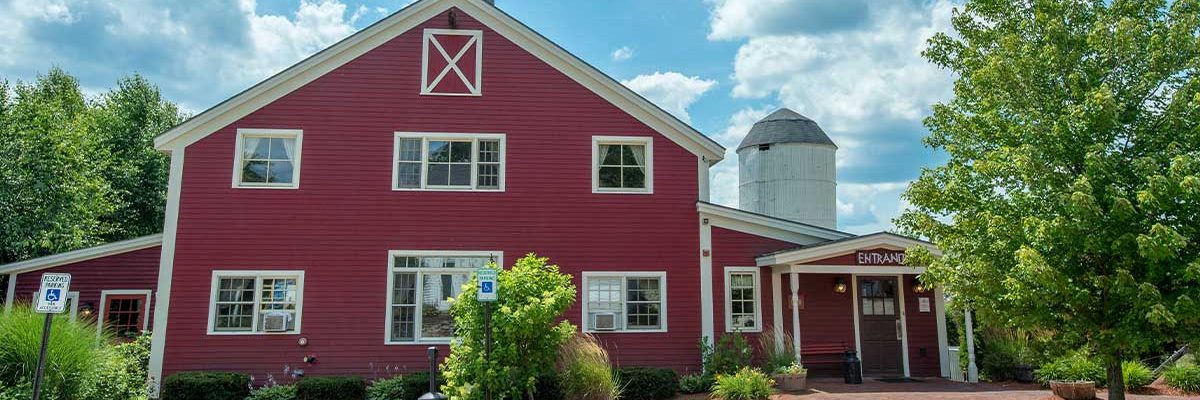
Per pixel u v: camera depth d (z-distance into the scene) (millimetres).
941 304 16938
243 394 14438
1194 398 12867
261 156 15812
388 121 16094
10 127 20203
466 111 16297
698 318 16062
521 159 16234
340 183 15750
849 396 13508
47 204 20500
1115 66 9320
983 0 11344
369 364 15227
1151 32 9500
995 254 9797
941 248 10531
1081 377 14133
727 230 16516
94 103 31969
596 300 16000
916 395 13523
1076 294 8773
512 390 11820
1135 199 8453
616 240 16156
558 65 16672
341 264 15484
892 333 16766
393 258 15633
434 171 16078
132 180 28969
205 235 15305
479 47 16578
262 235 15422
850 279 16875
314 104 16000
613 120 16594
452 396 11914
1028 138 9469
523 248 15875
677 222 16375
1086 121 8805
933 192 10555
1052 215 9117
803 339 16453
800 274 16766
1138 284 8281
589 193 16266
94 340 11867
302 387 14062
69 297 17750
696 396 14516
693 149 16719
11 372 10383
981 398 12961
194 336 14961
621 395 14219
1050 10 10188
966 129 11180
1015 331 15953
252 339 15117
